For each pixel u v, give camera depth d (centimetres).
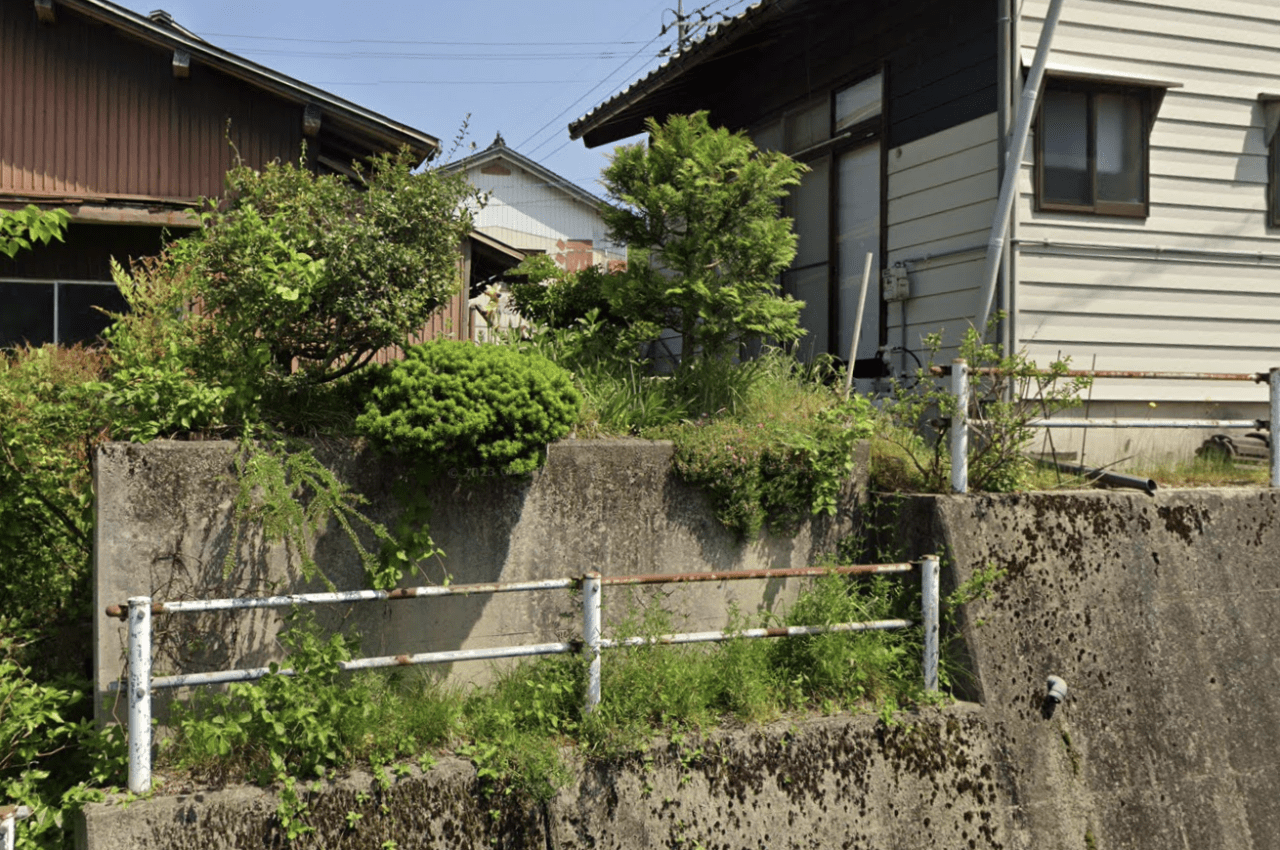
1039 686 544
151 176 1032
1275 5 809
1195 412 794
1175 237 777
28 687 462
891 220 841
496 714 466
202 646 452
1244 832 562
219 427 482
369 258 497
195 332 512
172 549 447
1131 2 759
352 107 1030
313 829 407
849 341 905
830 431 589
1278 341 816
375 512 489
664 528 552
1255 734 587
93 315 957
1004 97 718
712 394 641
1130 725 557
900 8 835
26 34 1005
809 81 955
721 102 1109
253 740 436
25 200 879
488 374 483
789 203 998
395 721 458
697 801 466
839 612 549
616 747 459
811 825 480
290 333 506
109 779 426
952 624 547
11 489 522
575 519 530
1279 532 639
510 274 880
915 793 502
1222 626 602
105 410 485
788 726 495
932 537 561
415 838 422
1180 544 607
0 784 432
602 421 582
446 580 468
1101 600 576
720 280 672
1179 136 780
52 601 546
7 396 529
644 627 517
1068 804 527
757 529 572
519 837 438
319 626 468
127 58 1029
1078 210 743
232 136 1055
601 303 730
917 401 626
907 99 825
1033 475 644
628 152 680
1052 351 737
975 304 750
